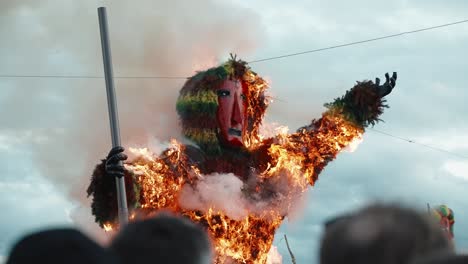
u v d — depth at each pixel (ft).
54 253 7.02
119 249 8.07
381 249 7.00
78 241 7.11
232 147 51.96
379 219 7.11
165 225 8.29
